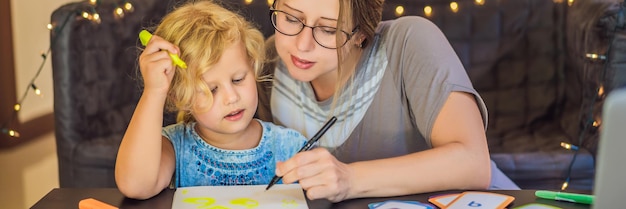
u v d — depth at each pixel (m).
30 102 3.84
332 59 1.41
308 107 1.55
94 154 2.37
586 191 1.20
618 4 2.29
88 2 2.48
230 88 1.29
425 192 1.24
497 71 2.62
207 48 1.26
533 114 2.62
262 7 2.51
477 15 2.61
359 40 1.46
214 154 1.39
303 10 1.37
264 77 1.54
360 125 1.52
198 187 1.25
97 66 2.46
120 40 2.52
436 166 1.25
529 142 2.46
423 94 1.41
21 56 3.75
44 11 3.92
